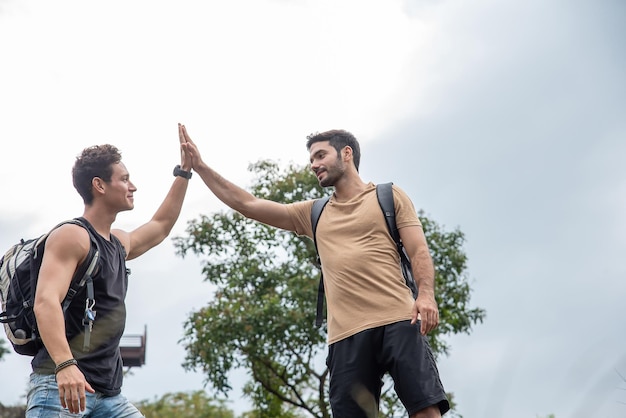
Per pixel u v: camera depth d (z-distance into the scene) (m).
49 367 3.39
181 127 4.34
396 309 3.77
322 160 4.14
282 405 14.24
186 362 12.95
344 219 4.01
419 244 3.87
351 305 3.83
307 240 13.59
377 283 3.81
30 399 3.40
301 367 12.93
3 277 3.48
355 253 3.88
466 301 13.65
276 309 12.63
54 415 3.36
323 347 12.92
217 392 12.86
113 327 3.55
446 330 13.34
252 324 12.65
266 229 13.61
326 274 3.98
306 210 4.24
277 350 12.95
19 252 3.50
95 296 3.52
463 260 13.70
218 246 13.61
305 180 13.12
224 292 13.45
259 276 13.40
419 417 3.66
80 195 3.73
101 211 3.71
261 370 13.52
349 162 4.17
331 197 4.21
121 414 3.55
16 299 3.43
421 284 3.76
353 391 3.76
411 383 3.66
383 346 3.75
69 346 3.46
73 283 3.46
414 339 3.72
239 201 4.33
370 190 4.08
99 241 3.59
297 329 12.68
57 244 3.44
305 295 12.84
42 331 3.27
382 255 3.87
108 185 3.70
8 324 3.41
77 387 3.22
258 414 13.95
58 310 3.31
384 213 3.94
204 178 4.34
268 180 13.44
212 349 12.67
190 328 13.12
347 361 3.79
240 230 13.70
